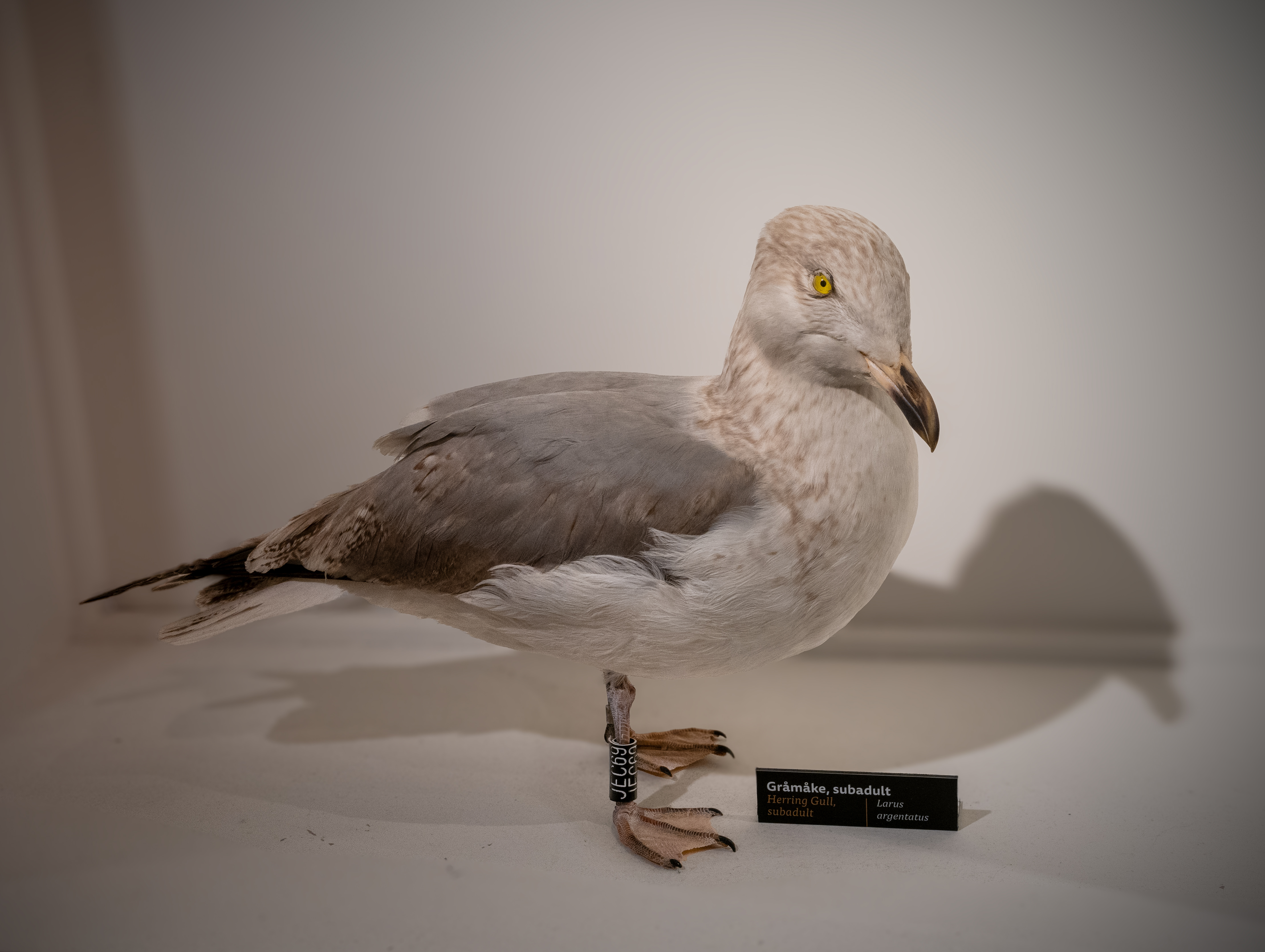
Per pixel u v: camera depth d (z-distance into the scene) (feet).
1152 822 5.60
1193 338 7.05
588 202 7.27
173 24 7.23
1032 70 6.76
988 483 7.48
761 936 4.75
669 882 5.16
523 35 7.02
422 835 5.61
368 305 7.61
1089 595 7.60
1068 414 7.29
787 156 7.07
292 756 6.48
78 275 7.72
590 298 7.44
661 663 5.30
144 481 8.11
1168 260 6.95
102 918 4.98
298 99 7.29
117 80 7.35
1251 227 6.81
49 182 7.55
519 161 7.25
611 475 5.03
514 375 7.64
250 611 6.04
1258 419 7.10
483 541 5.18
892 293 4.85
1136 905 4.92
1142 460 7.30
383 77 7.19
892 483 5.09
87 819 5.82
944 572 7.69
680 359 7.48
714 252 7.26
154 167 7.49
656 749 6.37
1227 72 6.60
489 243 7.42
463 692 7.34
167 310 7.76
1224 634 7.48
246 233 7.57
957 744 6.47
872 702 7.05
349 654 7.98
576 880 5.19
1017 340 7.21
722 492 4.95
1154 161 6.79
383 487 5.49
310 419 7.87
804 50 6.89
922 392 4.85
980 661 7.65
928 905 4.94
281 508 8.06
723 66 6.97
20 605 7.84
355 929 4.86
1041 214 6.98
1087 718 6.77
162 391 7.91
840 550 5.00
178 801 5.99
